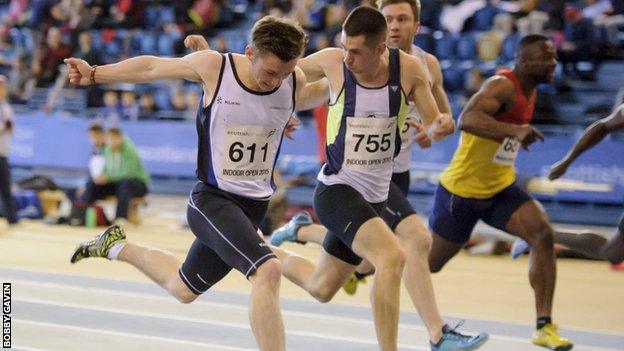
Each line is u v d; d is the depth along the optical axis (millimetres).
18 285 20750
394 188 14594
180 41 43719
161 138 38188
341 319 17891
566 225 31547
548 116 34344
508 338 16750
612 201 30812
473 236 29812
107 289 20500
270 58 11211
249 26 44781
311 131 34594
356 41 12016
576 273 26297
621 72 36156
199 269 12750
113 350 14477
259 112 11914
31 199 36750
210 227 11984
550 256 15656
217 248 11984
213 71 11867
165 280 13328
